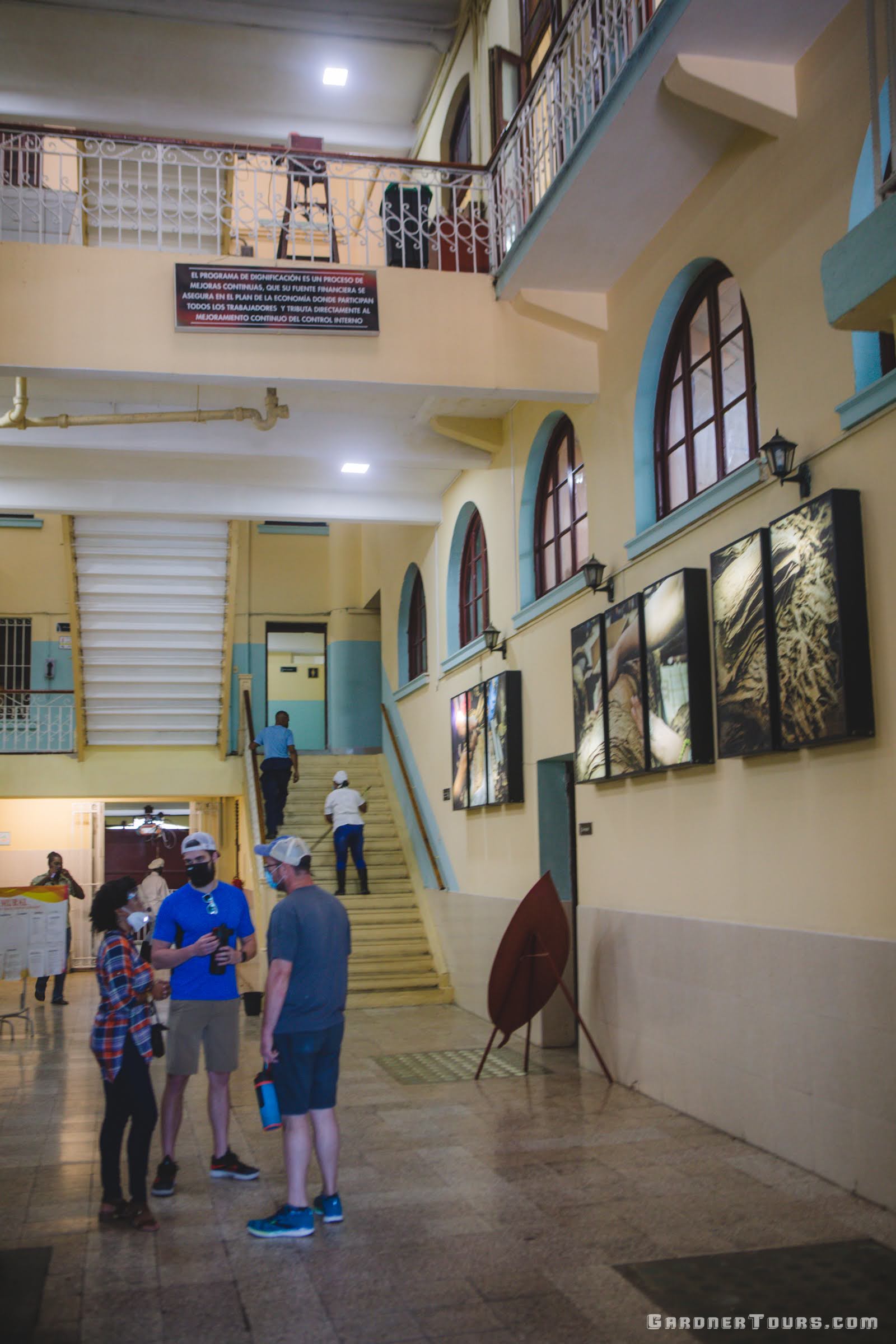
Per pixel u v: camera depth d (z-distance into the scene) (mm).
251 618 18469
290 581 18703
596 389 8469
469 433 10938
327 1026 4883
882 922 5109
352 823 13719
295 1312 3977
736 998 6285
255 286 7840
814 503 5430
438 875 13039
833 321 4852
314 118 12727
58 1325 3879
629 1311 3936
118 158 8094
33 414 10148
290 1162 4812
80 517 13633
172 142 8164
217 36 11305
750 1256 4434
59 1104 7488
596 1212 5004
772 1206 5043
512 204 8578
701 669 6723
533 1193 5309
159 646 15062
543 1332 3777
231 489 12398
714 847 6656
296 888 4984
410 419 11070
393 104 12656
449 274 8242
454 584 13016
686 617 6742
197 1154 6164
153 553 14148
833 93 5590
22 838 17641
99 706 15648
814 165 5754
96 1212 5145
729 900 6469
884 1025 5016
